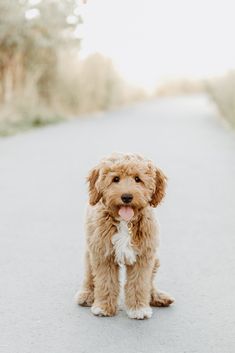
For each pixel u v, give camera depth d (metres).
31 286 5.89
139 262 5.12
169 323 5.03
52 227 8.21
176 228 8.26
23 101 23.25
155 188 5.17
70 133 19.94
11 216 8.80
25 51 24.05
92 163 13.59
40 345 4.59
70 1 22.86
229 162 14.20
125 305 5.25
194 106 40.72
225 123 25.66
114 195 4.86
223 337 4.77
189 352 4.49
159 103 45.44
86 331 4.85
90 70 30.53
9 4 21.53
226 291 5.81
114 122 25.09
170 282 6.05
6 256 6.86
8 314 5.18
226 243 7.53
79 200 9.93
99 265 5.17
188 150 16.25
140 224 5.02
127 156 5.06
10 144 16.78
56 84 26.72
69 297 5.61
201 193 10.69
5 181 11.43
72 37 23.78
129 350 4.51
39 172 12.41
